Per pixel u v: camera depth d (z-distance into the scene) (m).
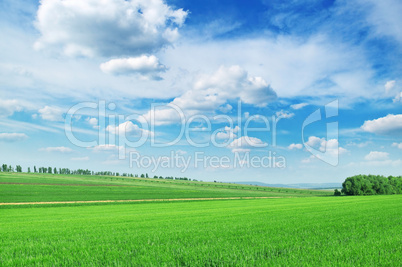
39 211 41.44
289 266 7.13
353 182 120.94
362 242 10.26
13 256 9.17
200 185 169.12
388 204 35.47
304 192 152.38
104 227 17.64
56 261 8.22
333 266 7.02
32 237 13.64
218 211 32.16
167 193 97.31
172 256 8.45
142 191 100.62
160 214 29.69
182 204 55.81
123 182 156.62
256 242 10.56
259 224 16.91
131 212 36.34
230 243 10.57
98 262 8.00
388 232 12.65
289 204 45.44
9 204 55.09
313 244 10.02
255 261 7.71
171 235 12.95
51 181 126.38
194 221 20.25
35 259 8.41
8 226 20.64
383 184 121.44
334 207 32.38
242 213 27.27
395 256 7.91
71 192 87.44
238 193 111.25
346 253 8.32
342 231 13.19
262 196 98.75
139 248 9.90
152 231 14.81
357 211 25.34
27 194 77.50
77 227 18.19
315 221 17.86
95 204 58.06
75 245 10.76
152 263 7.65
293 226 15.41
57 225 20.33
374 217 19.62
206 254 8.65
